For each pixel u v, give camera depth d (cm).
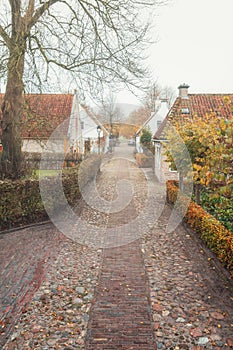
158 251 662
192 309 431
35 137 1113
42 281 513
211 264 584
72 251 658
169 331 383
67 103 1933
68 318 409
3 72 926
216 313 420
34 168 1052
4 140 1005
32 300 451
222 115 1625
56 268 567
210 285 502
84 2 1005
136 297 464
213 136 655
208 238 623
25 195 834
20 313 418
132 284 507
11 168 986
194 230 750
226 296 466
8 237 740
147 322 401
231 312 423
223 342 361
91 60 1023
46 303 445
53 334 375
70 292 478
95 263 595
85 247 684
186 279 525
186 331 382
